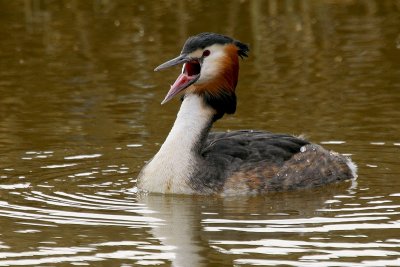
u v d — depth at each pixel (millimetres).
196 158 13633
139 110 18094
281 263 10602
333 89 19250
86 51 22594
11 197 13242
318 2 27203
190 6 26734
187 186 13500
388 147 15641
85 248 11164
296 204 13000
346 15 25750
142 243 11344
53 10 26594
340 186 13922
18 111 18109
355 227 11820
